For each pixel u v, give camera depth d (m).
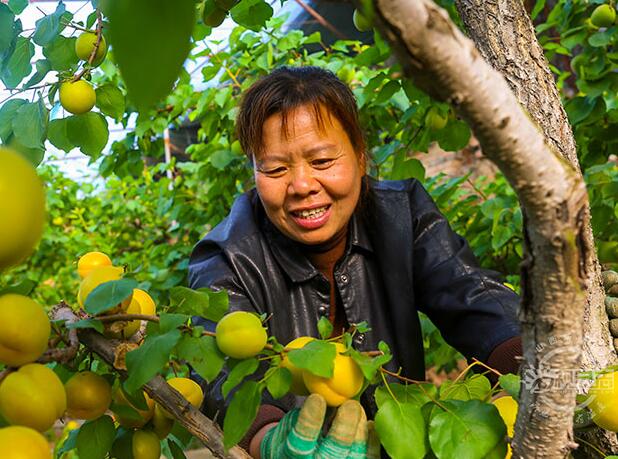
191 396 0.95
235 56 2.82
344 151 1.36
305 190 1.33
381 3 0.46
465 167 4.54
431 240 1.55
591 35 2.33
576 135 2.37
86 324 0.78
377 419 0.82
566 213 0.58
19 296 0.69
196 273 1.52
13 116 1.36
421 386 0.88
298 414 0.90
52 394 0.69
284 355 0.85
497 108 0.52
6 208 0.54
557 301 0.63
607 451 1.09
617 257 2.10
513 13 1.25
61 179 4.98
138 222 4.80
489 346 1.35
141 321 0.93
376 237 1.58
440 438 0.80
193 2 0.34
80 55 1.38
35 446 0.62
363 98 2.41
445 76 0.49
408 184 1.68
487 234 2.58
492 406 0.83
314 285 1.56
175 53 0.33
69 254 4.98
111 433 0.90
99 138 1.41
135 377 0.75
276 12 3.96
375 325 1.56
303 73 1.38
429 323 2.54
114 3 0.33
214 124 2.87
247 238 1.54
